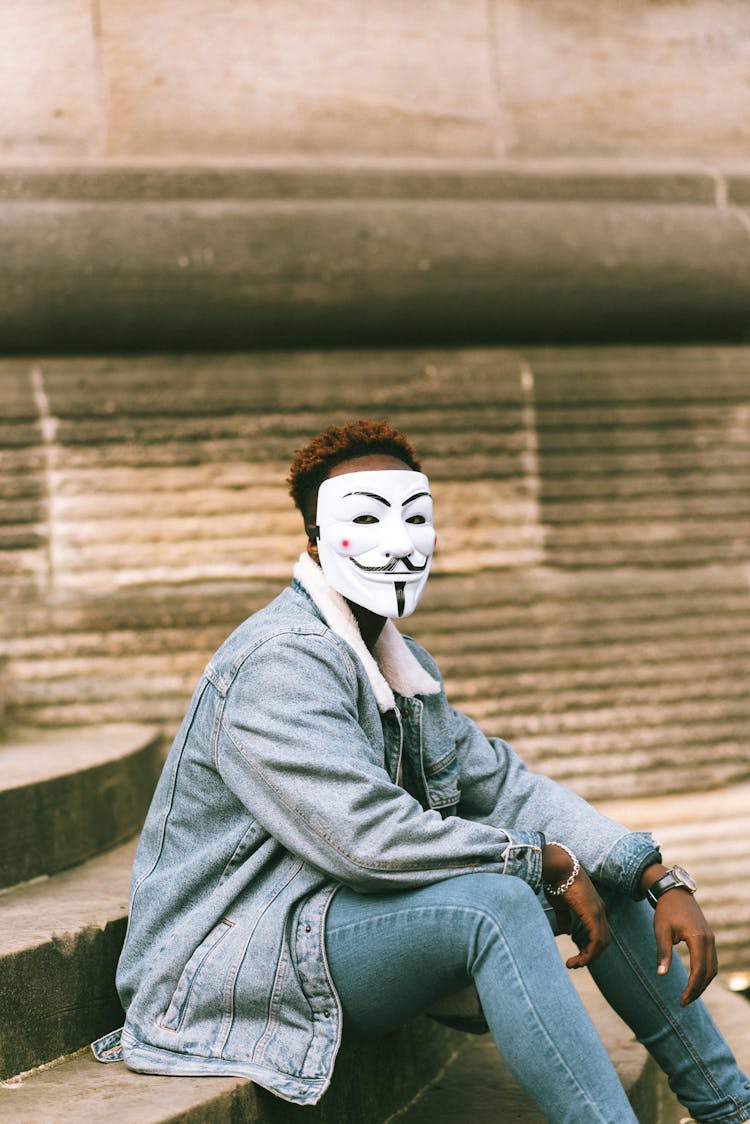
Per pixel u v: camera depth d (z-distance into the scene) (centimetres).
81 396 411
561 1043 200
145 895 231
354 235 416
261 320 416
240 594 418
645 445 457
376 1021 220
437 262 423
